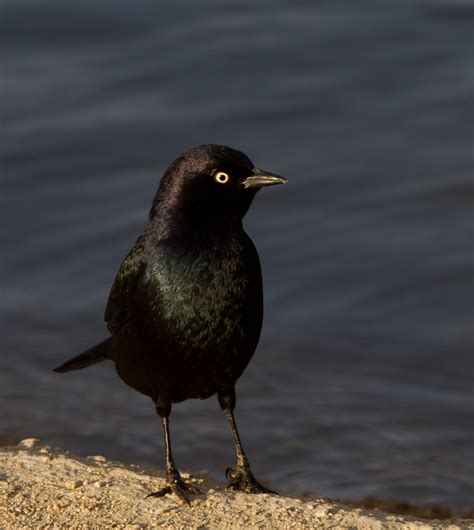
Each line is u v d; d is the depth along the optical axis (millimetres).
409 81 23859
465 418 14102
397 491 12227
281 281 17984
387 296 17484
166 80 24062
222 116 22609
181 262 7527
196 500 7582
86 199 20094
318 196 20109
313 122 22469
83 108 22906
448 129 22047
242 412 14062
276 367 15359
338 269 18219
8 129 22031
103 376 15078
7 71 24516
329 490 12250
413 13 26453
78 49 25516
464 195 19875
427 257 18391
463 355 15852
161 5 27219
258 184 7590
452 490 12250
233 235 7637
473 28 25859
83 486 7738
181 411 14047
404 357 15805
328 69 24391
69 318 16688
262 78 24094
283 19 26672
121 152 21344
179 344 7582
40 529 7094
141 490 7707
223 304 7531
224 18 26703
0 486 7719
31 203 20047
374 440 13461
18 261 18516
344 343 16250
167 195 7695
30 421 13641
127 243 18844
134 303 7723
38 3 27125
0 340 15883
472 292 17562
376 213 19641
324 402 14422
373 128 22234
